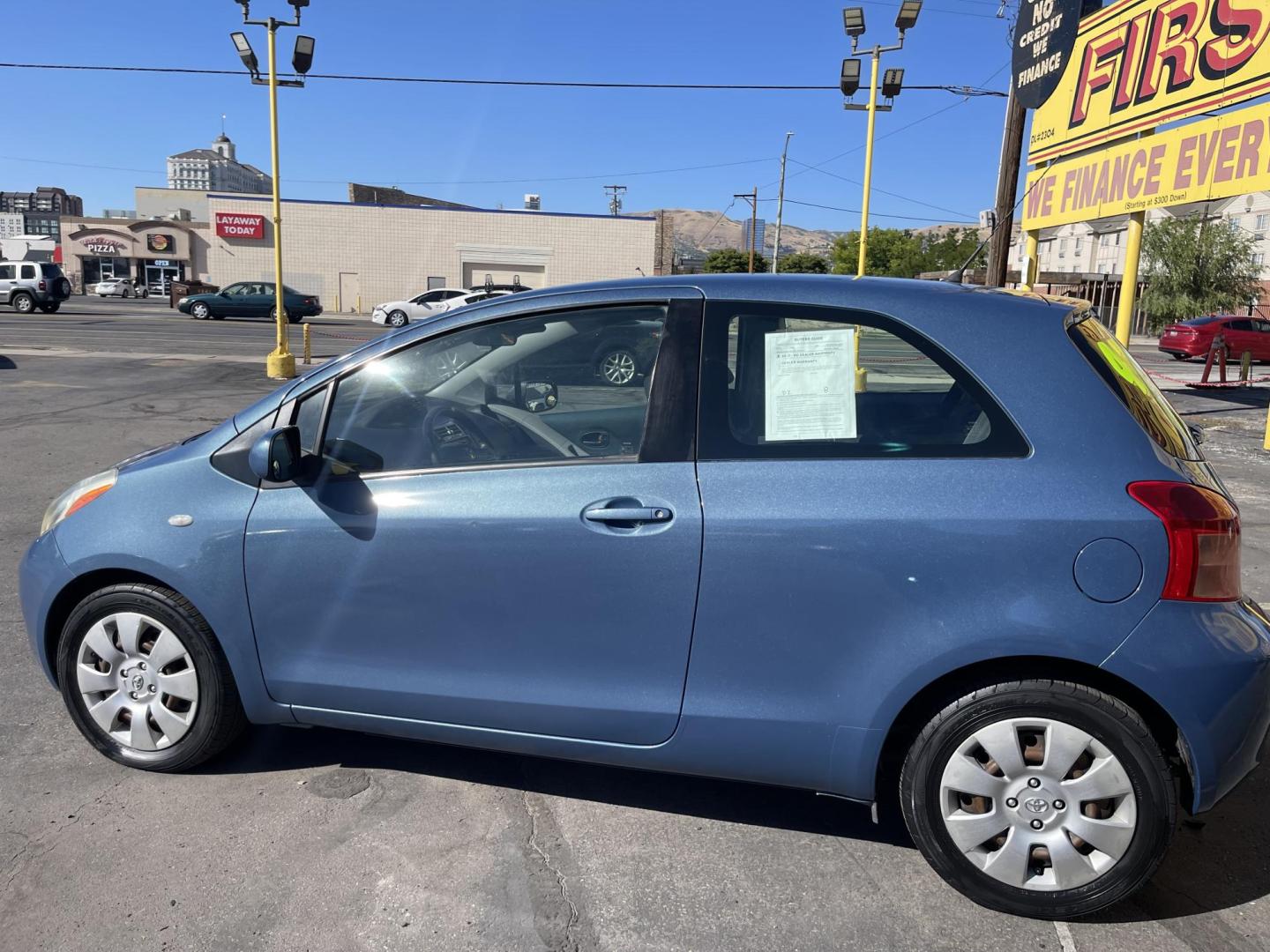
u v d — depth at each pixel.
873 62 14.09
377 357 2.99
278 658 2.97
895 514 2.45
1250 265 45.78
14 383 13.44
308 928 2.42
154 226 60.97
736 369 2.69
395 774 3.22
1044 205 14.09
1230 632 2.37
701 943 2.41
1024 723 2.44
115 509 3.06
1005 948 2.41
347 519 2.84
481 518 2.72
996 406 2.51
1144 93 11.30
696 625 2.60
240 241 48.03
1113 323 50.53
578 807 3.05
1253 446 11.19
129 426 10.17
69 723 3.50
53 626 3.20
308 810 2.97
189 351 20.00
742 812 3.05
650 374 2.73
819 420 2.60
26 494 7.07
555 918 2.49
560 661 2.73
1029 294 2.84
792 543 2.50
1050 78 13.27
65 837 2.79
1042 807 2.45
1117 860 2.42
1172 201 10.90
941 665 2.43
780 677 2.58
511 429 2.85
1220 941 2.45
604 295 2.83
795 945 2.41
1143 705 2.43
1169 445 2.55
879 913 2.54
